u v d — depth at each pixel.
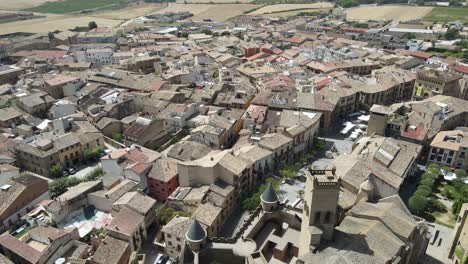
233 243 86.00
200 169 122.50
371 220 86.31
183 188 124.25
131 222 106.19
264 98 187.12
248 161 131.25
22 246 98.88
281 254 86.69
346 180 113.44
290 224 94.19
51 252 98.75
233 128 169.62
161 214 117.62
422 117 161.88
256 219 94.62
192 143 150.88
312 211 74.06
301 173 143.25
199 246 83.62
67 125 172.25
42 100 195.75
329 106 175.12
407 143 142.88
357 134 171.75
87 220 115.19
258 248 87.75
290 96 186.75
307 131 156.88
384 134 150.38
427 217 117.00
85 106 196.38
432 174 131.25
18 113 183.00
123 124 180.25
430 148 143.38
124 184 122.88
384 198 100.06
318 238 74.38
